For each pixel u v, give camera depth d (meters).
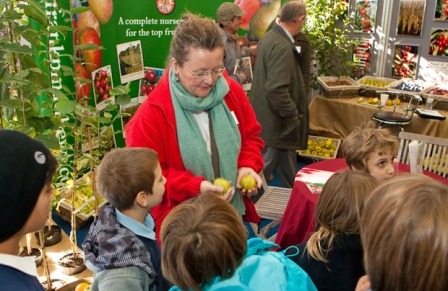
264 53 3.10
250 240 1.13
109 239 1.21
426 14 4.09
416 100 3.96
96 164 2.68
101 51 2.85
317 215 1.29
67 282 2.10
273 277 0.96
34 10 1.75
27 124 1.84
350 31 4.64
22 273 0.78
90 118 2.09
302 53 3.60
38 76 1.87
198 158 1.57
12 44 1.66
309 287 1.00
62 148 2.16
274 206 2.58
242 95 1.78
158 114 1.55
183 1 3.29
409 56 4.31
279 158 3.46
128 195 1.26
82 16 2.64
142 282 1.18
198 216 0.94
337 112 4.22
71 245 2.32
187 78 1.47
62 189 2.46
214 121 1.62
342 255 1.21
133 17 3.03
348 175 1.27
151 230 1.32
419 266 0.57
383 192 0.65
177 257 0.90
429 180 0.65
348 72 4.70
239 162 1.77
